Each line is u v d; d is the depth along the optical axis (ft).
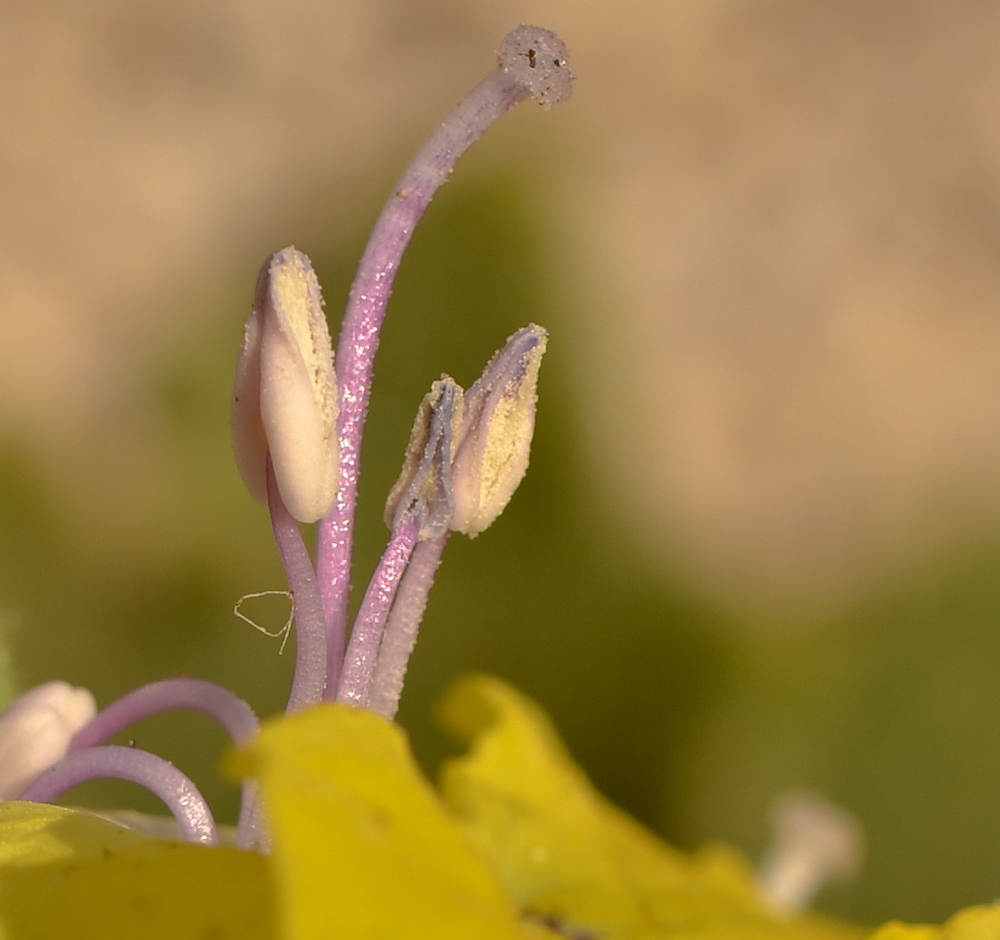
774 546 0.34
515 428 0.18
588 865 0.20
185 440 0.29
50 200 0.39
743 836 0.25
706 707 0.26
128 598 0.27
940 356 0.40
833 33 0.44
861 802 0.25
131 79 0.42
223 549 0.27
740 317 0.40
